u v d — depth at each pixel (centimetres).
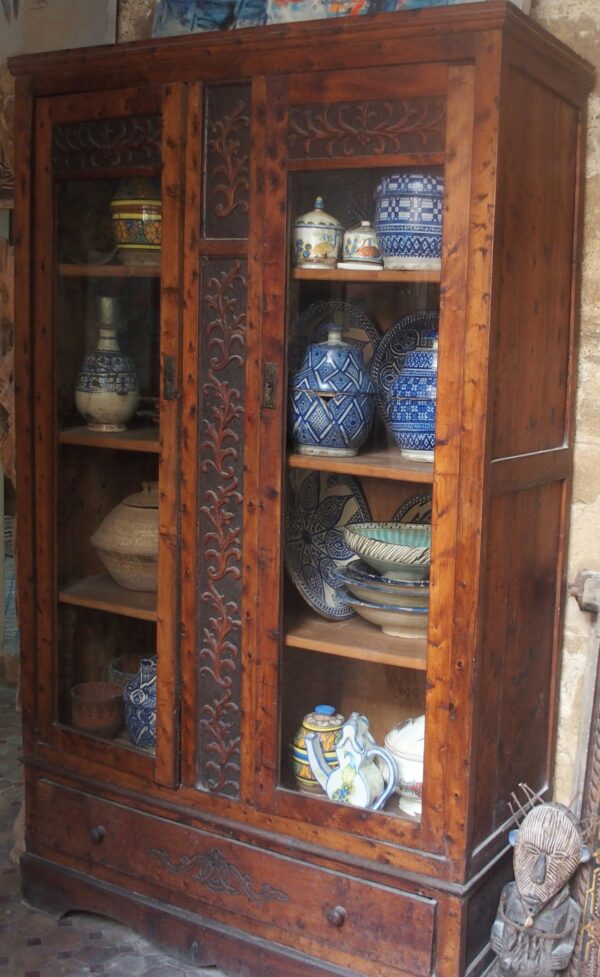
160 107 235
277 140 221
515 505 224
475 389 205
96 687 267
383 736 229
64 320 259
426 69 204
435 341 214
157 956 259
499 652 224
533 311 223
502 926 225
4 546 442
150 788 256
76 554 266
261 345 227
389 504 227
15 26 334
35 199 258
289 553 234
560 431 245
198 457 240
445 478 210
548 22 245
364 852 228
